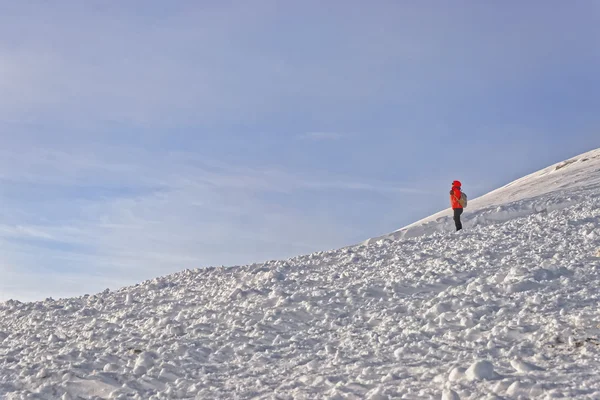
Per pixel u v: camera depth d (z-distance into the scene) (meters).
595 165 42.38
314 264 20.70
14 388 10.71
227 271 22.03
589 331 9.12
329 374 9.07
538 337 9.28
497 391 7.29
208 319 14.02
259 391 8.85
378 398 7.65
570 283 12.52
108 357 11.73
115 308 17.66
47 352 12.98
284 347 11.22
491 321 10.61
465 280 14.48
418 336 10.45
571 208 24.77
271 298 14.76
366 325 11.89
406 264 17.66
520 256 16.22
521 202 28.88
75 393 10.07
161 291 19.61
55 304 19.98
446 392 7.13
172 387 9.70
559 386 7.18
